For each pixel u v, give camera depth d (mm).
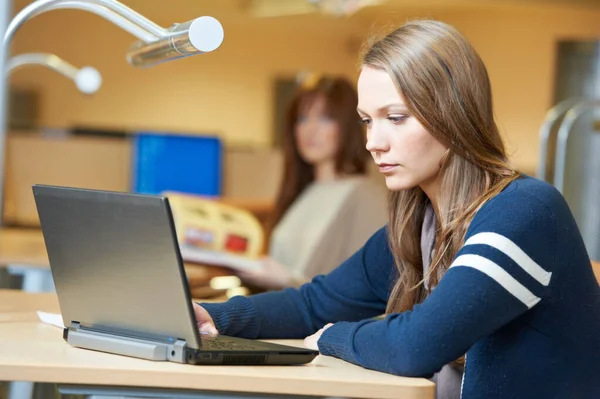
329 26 10508
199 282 3146
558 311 1578
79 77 4023
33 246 3793
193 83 10680
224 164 4680
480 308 1486
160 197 1427
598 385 1634
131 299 1524
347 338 1609
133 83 10422
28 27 9938
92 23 10172
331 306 1936
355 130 3822
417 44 1652
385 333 1526
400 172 1674
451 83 1645
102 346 1540
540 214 1553
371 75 1671
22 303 2062
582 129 7035
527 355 1593
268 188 4723
